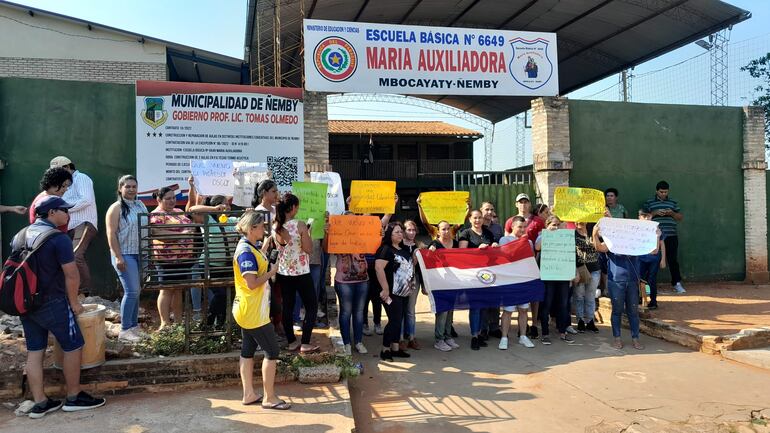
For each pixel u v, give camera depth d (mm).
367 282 6980
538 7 16094
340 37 9977
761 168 12273
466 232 8008
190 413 4875
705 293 10852
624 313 8766
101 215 8844
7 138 8492
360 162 27547
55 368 5211
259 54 15734
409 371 6539
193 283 5723
